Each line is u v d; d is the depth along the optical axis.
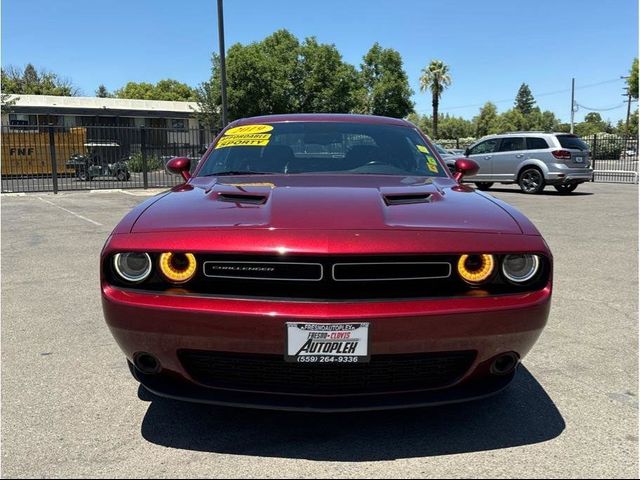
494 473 2.31
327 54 37.78
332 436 2.61
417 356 2.30
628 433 2.65
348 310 2.22
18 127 16.27
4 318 4.43
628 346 3.83
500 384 2.48
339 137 3.84
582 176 15.27
